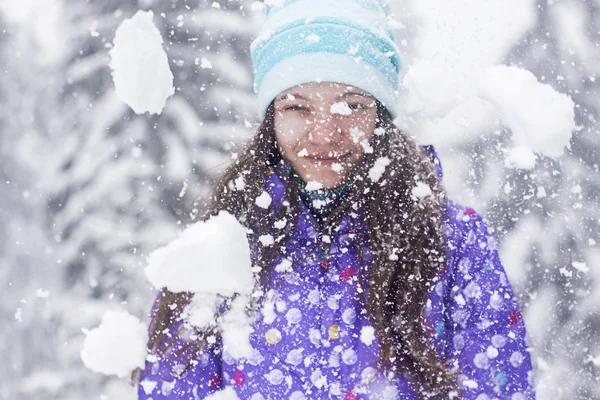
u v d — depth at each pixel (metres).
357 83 1.35
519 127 1.28
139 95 1.19
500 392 1.31
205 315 1.35
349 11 1.42
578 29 3.26
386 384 1.31
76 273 3.38
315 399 1.31
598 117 3.23
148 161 3.39
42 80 3.61
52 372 3.43
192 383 1.38
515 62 3.12
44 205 3.48
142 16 1.19
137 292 3.34
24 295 3.44
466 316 1.36
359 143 1.34
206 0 3.52
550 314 3.12
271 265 1.36
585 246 3.18
